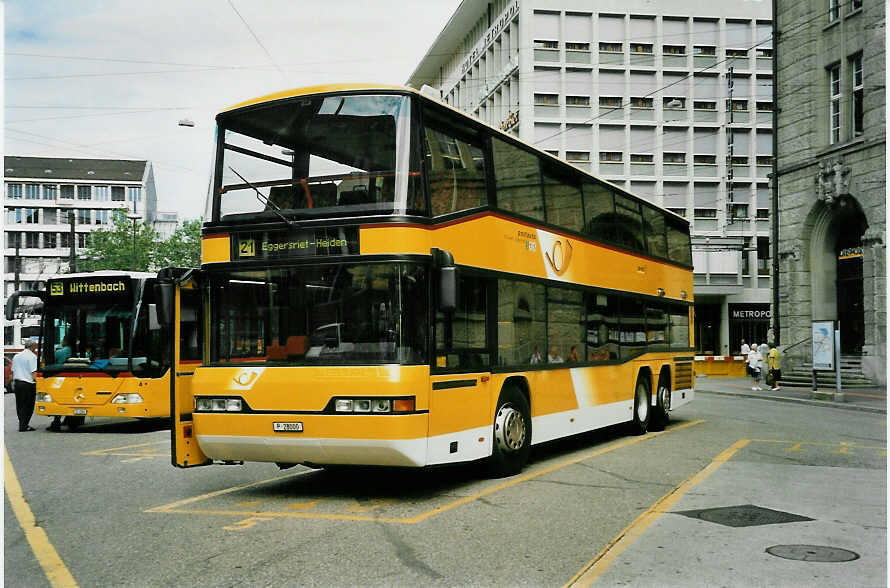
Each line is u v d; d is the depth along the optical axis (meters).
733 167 53.25
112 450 13.73
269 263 8.61
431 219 8.50
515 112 51.97
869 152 29.33
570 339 12.39
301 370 8.25
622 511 7.90
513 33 52.03
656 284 16.83
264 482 10.04
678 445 13.61
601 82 51.56
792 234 33.78
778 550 6.14
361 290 8.24
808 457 11.90
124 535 7.04
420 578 5.57
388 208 8.27
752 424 17.70
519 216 10.86
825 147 32.28
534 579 5.53
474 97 60.31
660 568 5.65
